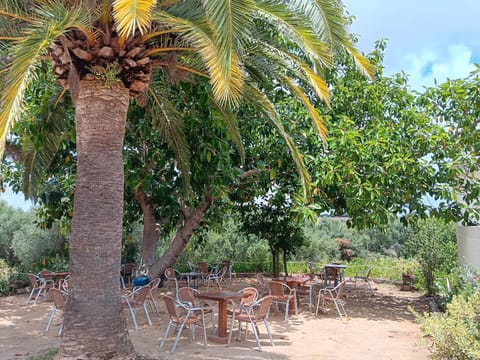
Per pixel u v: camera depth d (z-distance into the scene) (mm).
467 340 4473
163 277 12180
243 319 6637
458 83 10148
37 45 3883
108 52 4898
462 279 7434
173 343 6707
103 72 4953
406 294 12695
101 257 4902
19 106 3578
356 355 6281
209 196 10211
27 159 8195
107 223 4977
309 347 6688
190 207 11617
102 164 5016
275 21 4891
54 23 4117
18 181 10953
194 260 16641
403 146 9438
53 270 13406
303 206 8703
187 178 8977
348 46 5066
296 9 4996
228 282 14141
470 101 9820
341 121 9273
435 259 11922
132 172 9281
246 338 7121
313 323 8516
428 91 10492
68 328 4793
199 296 7109
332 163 8664
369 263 18156
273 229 14281
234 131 7719
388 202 9555
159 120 8102
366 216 9688
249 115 9500
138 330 7602
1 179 10492
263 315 6703
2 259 13648
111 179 5055
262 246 17984
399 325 8508
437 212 9641
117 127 5137
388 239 23109
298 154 6332
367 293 12773
